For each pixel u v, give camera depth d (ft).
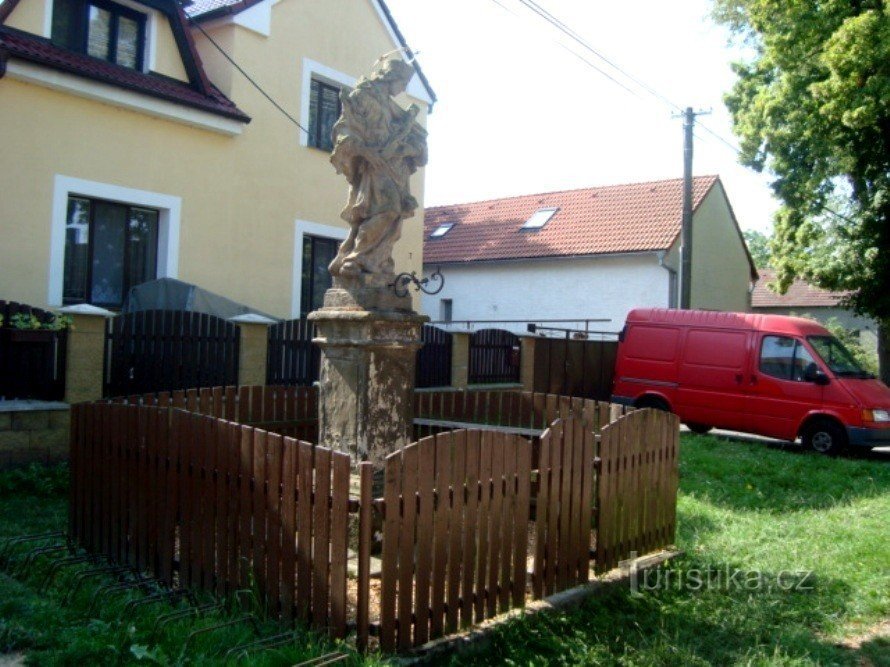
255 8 45.34
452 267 89.10
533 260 81.87
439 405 29.45
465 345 43.75
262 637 13.23
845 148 54.60
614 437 18.57
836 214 60.54
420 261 58.85
